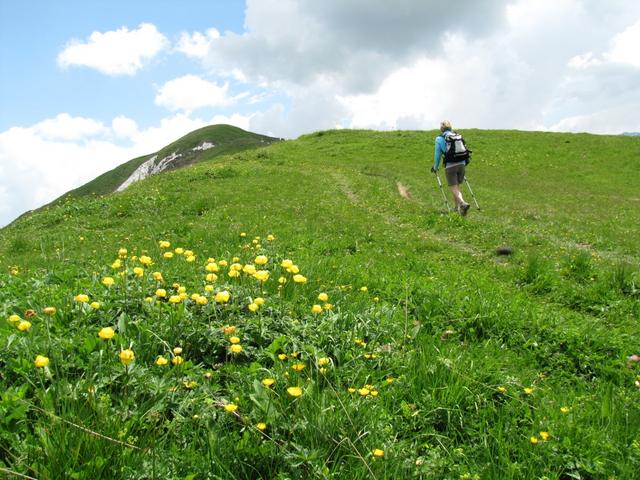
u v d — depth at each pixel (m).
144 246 11.70
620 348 5.34
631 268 8.97
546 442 3.20
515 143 40.94
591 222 17.42
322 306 5.13
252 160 34.25
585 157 36.72
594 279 8.59
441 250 11.56
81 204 19.05
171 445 2.77
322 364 3.67
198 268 6.73
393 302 6.64
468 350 5.07
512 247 11.84
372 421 3.13
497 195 23.98
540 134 43.97
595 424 3.57
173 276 6.04
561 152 38.06
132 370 3.30
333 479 2.65
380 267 8.97
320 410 3.05
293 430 2.91
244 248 9.43
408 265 9.50
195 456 2.70
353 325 4.73
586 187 29.47
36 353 3.39
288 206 17.72
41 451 2.48
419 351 4.24
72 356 3.45
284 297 5.36
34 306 4.50
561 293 7.87
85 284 5.26
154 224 15.28
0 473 2.27
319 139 45.75
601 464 3.06
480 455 3.17
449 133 16.62
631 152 37.22
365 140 44.03
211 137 133.75
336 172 29.84
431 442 3.31
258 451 2.74
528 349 5.45
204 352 3.95
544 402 3.85
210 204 18.03
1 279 5.95
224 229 13.31
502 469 2.97
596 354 5.21
